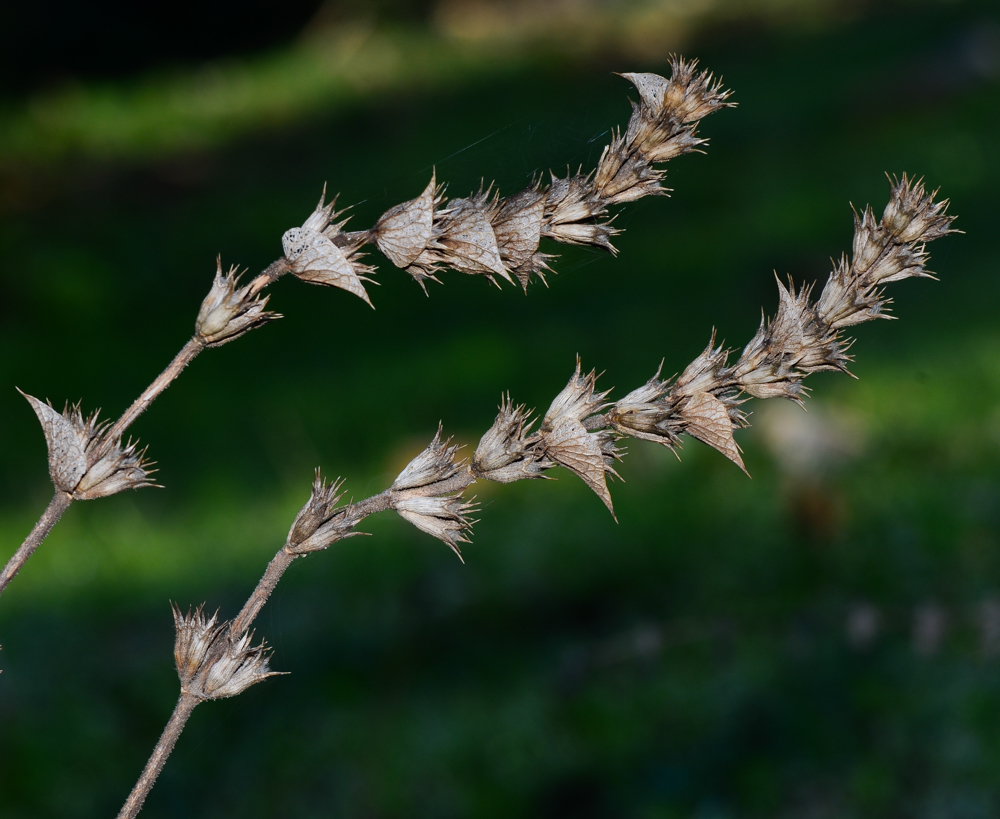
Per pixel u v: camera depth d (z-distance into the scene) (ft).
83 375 31.96
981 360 24.00
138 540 21.57
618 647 16.11
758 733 14.65
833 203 38.42
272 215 44.88
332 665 16.90
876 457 21.01
